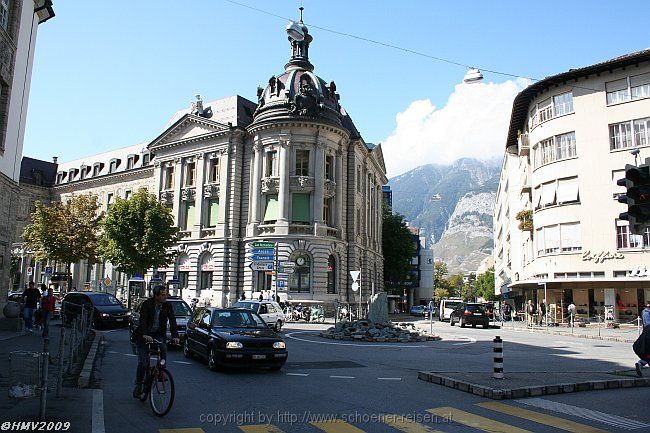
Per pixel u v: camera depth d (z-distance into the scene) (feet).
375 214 205.67
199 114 172.04
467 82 69.26
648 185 28.78
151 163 197.57
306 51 171.94
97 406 28.58
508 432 24.41
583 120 124.98
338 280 152.35
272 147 153.17
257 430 24.35
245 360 41.57
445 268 501.15
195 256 160.97
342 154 159.94
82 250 147.23
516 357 57.41
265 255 119.44
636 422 26.66
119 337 71.51
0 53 63.62
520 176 168.76
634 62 118.21
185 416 27.02
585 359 55.98
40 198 239.91
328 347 65.72
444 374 39.32
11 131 70.13
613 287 118.93
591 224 121.08
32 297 72.02
